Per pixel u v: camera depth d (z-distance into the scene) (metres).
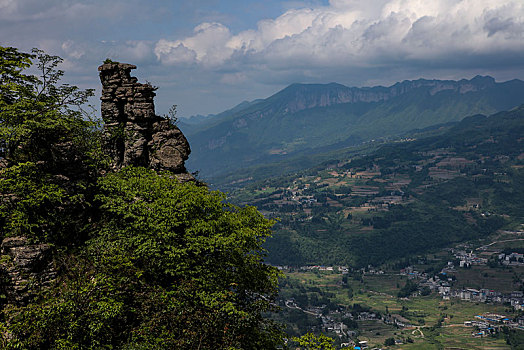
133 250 33.94
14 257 31.30
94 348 28.92
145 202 36.78
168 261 33.06
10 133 33.69
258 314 34.31
